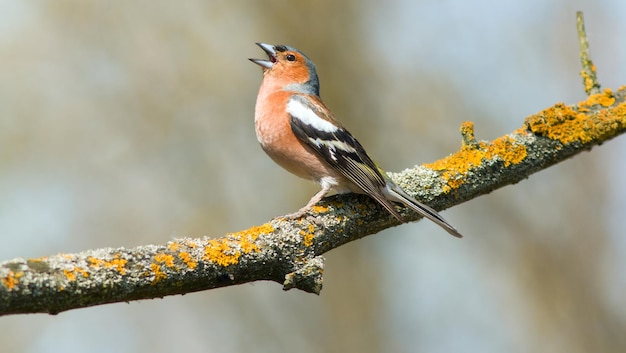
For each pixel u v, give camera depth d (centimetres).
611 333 1285
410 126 1538
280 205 1589
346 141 809
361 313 1409
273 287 1422
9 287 459
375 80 1595
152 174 1622
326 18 1638
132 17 1723
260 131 851
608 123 810
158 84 1689
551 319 1316
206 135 1659
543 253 1354
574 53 1443
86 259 500
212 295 1440
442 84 1538
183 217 1589
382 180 736
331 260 1442
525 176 794
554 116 801
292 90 924
